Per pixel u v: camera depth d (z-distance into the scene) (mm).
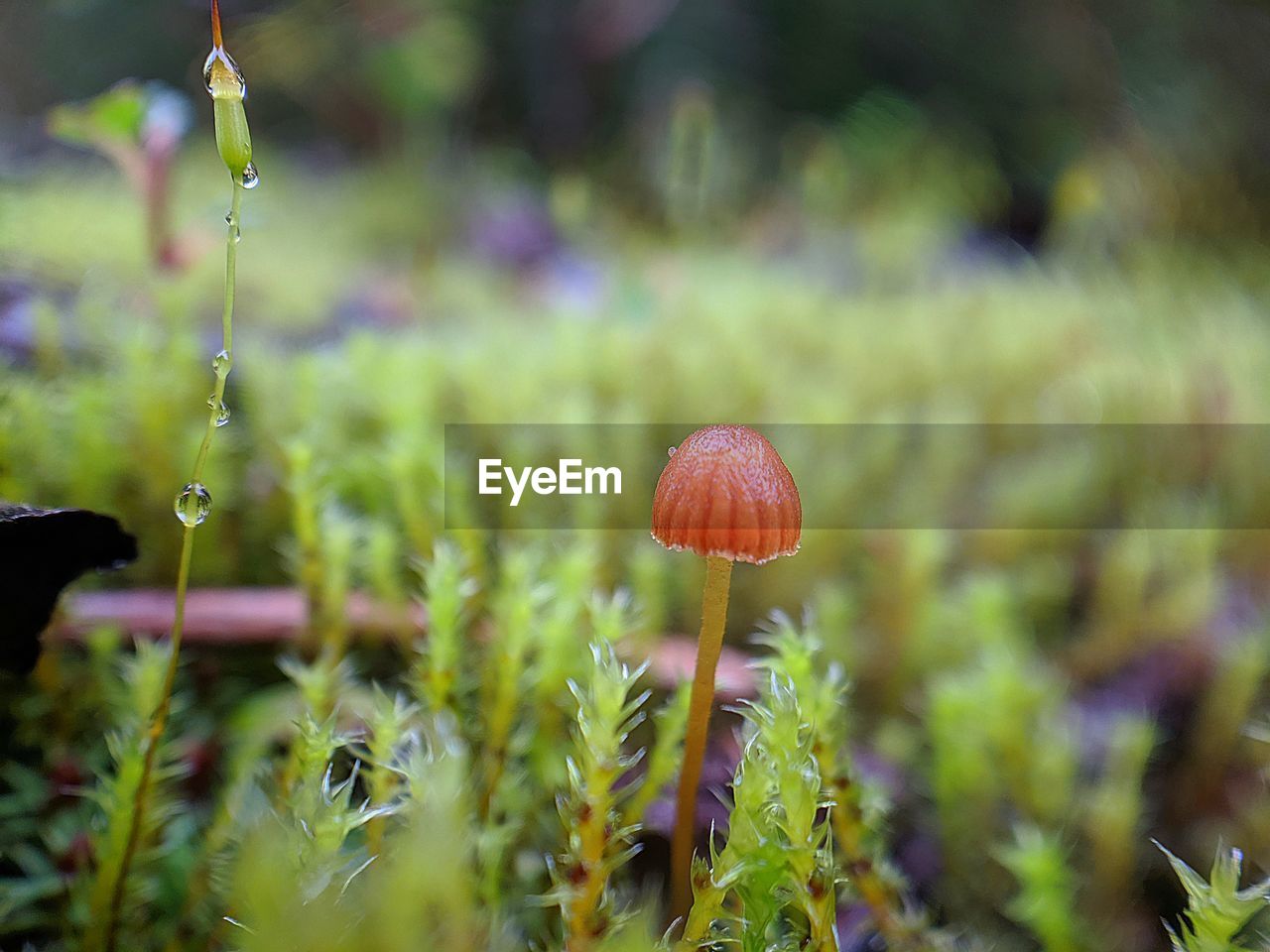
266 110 266
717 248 214
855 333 137
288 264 145
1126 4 279
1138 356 130
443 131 247
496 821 62
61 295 106
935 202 239
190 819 62
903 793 71
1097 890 65
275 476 85
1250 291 176
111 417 83
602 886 53
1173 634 82
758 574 85
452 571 65
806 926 56
